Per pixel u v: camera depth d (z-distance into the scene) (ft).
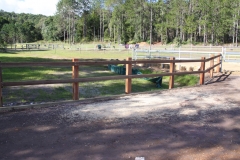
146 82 41.63
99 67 59.21
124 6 260.01
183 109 18.25
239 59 60.54
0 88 16.87
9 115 15.96
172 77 27.04
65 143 11.87
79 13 317.83
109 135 12.95
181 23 224.53
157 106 18.89
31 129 13.56
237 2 192.95
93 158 10.48
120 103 19.63
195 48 115.03
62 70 49.85
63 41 345.92
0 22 363.56
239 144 12.37
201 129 14.28
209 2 200.95
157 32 259.39
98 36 326.85
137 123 14.89
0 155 10.59
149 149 11.48
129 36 277.23
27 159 10.28
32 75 41.37
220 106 19.36
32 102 24.07
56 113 16.55
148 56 70.44
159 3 250.16
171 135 13.23
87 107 18.20
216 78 36.63
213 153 11.31
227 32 213.05
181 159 10.63
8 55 102.01
